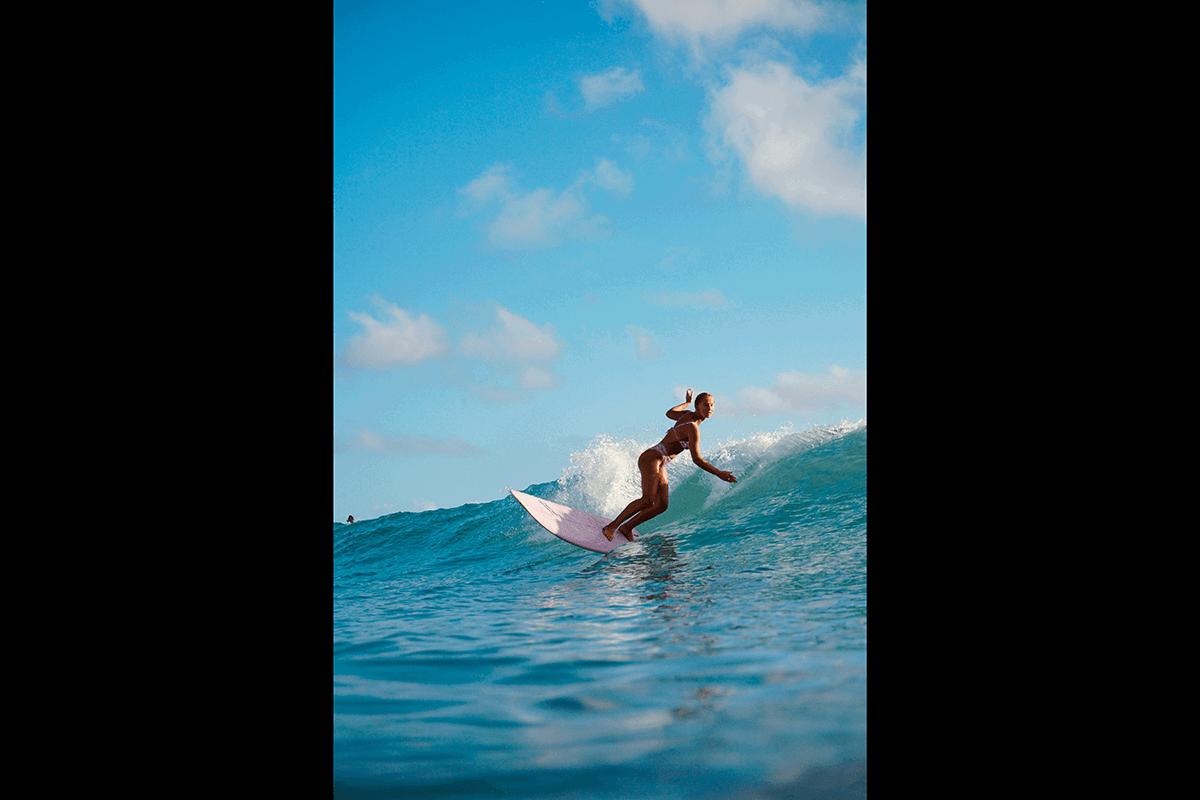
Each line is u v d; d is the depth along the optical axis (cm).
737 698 242
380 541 1202
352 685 281
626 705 239
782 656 300
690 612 425
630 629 384
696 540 724
